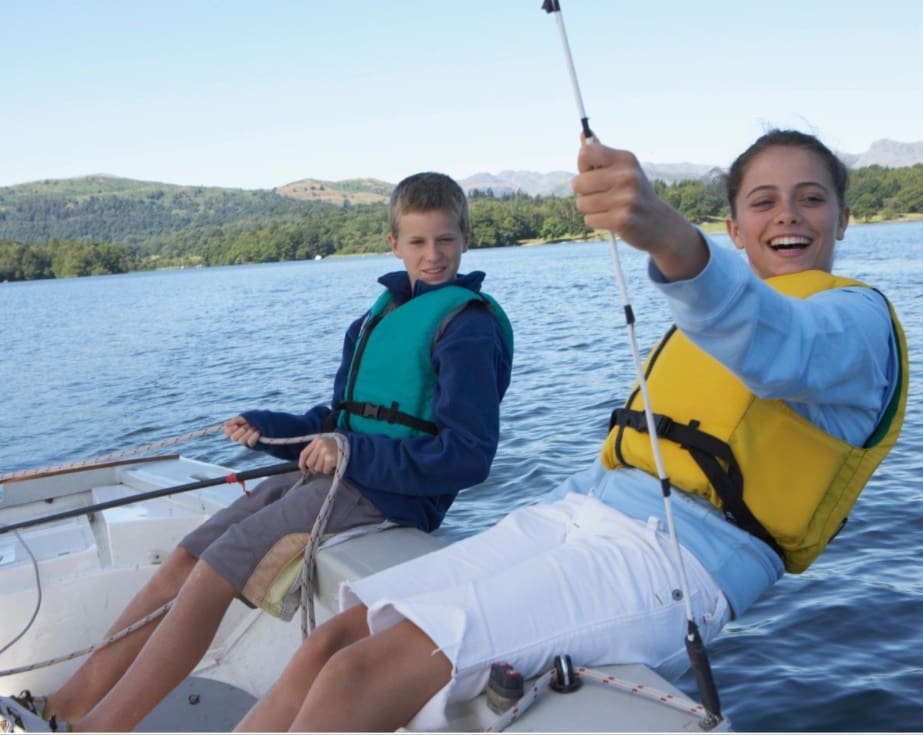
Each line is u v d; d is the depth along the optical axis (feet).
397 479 7.27
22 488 10.42
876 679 9.68
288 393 36.50
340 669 4.95
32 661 8.59
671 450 5.70
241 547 7.23
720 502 5.58
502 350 7.86
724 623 5.43
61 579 8.73
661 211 4.33
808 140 6.24
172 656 6.94
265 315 81.76
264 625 8.92
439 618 4.98
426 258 8.17
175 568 7.73
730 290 4.48
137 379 43.80
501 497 17.99
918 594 11.78
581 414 25.79
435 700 4.92
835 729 8.86
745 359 4.64
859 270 79.36
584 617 5.12
